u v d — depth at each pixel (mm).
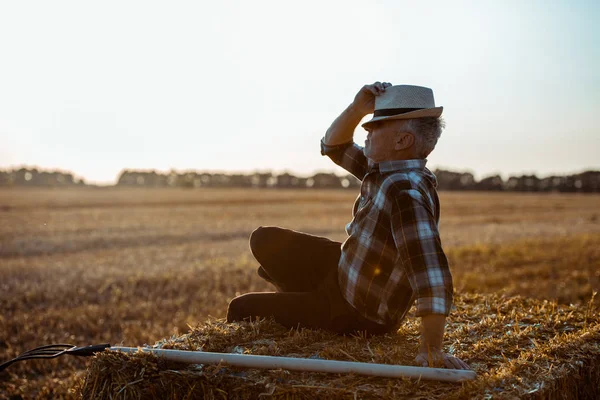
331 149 3025
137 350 2369
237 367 2289
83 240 16656
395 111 2436
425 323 2215
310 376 2232
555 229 21188
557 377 2229
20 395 4496
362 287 2523
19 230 19453
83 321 6461
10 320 6434
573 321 3014
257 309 2848
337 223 24109
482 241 15859
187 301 7621
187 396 2248
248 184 87250
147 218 26188
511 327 2928
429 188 2438
